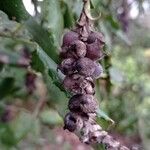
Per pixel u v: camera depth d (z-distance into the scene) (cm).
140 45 45
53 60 15
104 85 24
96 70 11
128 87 36
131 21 35
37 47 15
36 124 30
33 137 36
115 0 28
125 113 34
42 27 16
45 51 15
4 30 18
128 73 43
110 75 22
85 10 11
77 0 17
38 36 15
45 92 25
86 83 11
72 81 11
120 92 35
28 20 15
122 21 29
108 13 24
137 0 29
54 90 17
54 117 31
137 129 37
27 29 15
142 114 40
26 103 28
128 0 29
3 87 25
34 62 16
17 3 15
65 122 10
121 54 45
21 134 25
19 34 18
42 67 16
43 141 38
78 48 11
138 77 43
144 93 38
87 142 10
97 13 14
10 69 25
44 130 38
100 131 10
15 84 25
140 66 46
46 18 16
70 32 11
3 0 15
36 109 26
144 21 41
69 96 14
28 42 17
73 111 10
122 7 29
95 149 15
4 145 24
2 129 24
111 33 27
